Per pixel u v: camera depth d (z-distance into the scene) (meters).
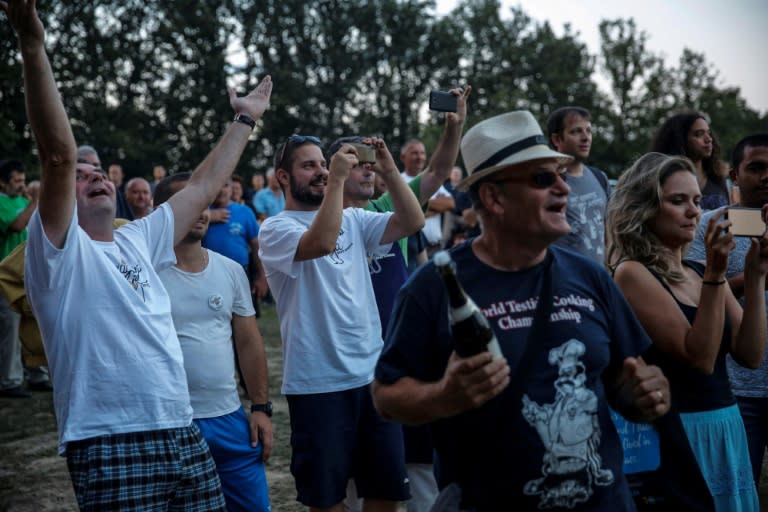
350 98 49.75
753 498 2.94
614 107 55.25
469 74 57.91
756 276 2.92
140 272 2.92
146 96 45.34
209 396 3.51
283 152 3.99
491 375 1.91
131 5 44.88
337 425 3.66
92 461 2.66
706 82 55.03
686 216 2.90
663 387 2.23
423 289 2.21
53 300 2.69
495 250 2.25
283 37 48.91
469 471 2.16
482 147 2.21
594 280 2.28
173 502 2.84
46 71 2.55
